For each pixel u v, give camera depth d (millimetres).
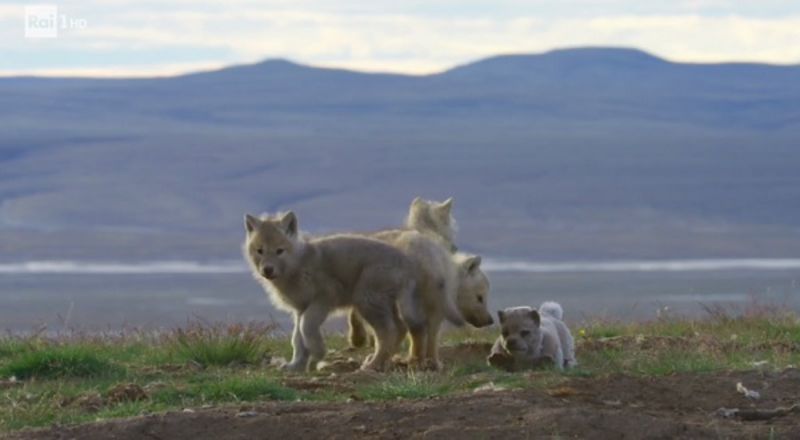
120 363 20719
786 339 22984
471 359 21688
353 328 22750
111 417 16016
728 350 21109
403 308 20844
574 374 17672
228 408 15492
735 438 14023
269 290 21625
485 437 13938
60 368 19562
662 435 14055
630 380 16750
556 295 107125
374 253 20953
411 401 15531
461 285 23000
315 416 14867
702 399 16062
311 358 20875
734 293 106312
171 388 17484
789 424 14773
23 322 87875
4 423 15836
